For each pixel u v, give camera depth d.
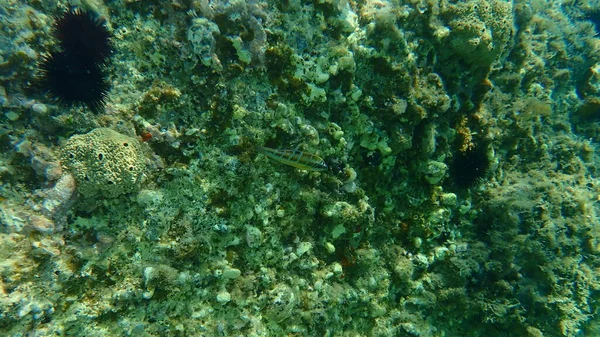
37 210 0.61
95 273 0.64
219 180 0.74
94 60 0.63
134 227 0.67
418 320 0.98
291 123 0.78
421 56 0.90
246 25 0.73
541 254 0.99
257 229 0.76
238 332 0.73
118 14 0.68
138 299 0.66
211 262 0.73
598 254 1.06
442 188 1.00
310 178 0.82
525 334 0.98
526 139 1.11
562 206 1.05
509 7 0.95
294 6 0.77
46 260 0.61
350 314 0.90
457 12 0.89
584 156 1.30
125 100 0.68
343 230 0.86
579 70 1.41
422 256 0.97
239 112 0.74
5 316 0.56
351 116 0.85
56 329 0.60
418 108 0.86
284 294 0.77
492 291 1.00
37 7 0.63
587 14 1.70
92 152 0.62
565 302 0.98
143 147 0.68
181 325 0.69
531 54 1.20
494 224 1.04
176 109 0.71
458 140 0.99
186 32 0.70
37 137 0.63
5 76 0.60
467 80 0.98
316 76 0.78
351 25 0.80
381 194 0.94
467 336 1.03
